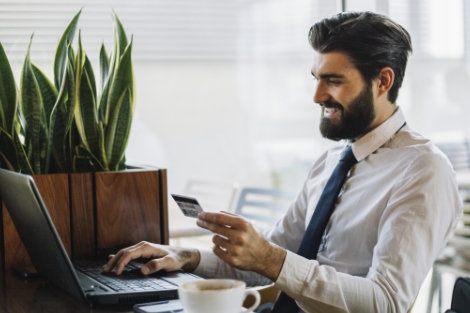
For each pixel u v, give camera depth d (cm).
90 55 227
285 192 251
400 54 159
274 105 278
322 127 164
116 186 164
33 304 123
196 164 278
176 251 154
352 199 160
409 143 159
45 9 219
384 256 138
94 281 131
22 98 166
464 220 260
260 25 258
